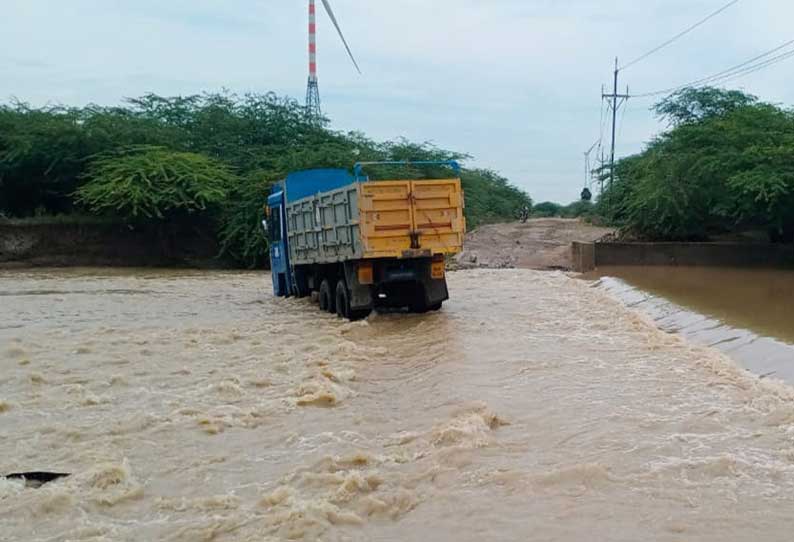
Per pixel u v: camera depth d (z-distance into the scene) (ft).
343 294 52.24
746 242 94.68
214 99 154.40
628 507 17.83
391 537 16.94
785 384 28.58
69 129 126.62
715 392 28.32
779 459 20.74
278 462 22.41
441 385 30.76
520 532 16.84
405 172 129.39
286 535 17.16
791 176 78.54
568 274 91.45
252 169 133.08
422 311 52.75
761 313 48.49
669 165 94.17
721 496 18.31
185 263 126.82
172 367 36.99
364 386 31.86
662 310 53.52
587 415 25.53
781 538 16.05
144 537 17.53
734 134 88.28
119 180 118.32
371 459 21.88
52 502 19.54
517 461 21.21
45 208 134.41
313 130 149.38
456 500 18.72
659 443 22.25
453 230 49.03
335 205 51.55
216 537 17.38
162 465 22.54
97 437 25.50
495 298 62.80
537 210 315.37
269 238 72.02
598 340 40.65
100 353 41.01
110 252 126.72
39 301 68.64
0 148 128.47
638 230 102.83
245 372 35.19
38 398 31.09
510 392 29.09
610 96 171.53
